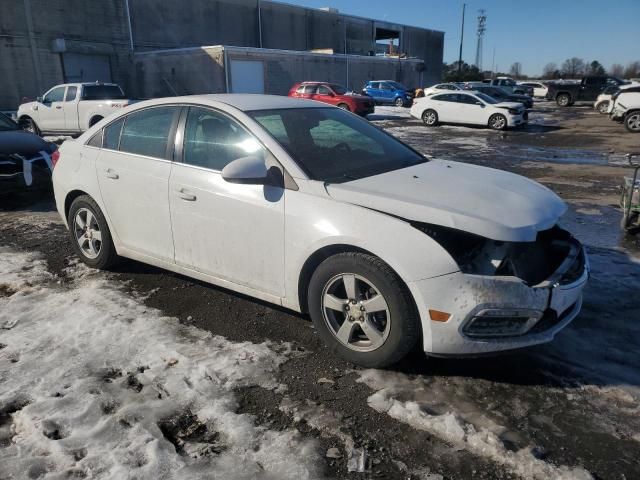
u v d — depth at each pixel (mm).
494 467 2379
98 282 4441
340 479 2312
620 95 18562
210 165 3662
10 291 4270
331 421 2682
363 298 3057
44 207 7309
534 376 3080
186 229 3793
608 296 4188
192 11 35688
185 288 4316
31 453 2449
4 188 7262
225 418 2688
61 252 5266
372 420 2689
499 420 2693
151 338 3479
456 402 2840
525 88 40719
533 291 2785
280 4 42000
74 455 2434
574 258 3150
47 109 16125
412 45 58344
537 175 10000
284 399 2859
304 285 3346
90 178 4426
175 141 3887
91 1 29516
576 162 11609
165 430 2613
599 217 6727
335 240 3010
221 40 38188
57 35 28234
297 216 3164
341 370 3133
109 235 4469
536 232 2881
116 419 2680
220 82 28656
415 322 2889
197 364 3166
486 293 2727
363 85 40406
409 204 2932
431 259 2762
